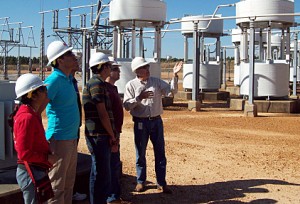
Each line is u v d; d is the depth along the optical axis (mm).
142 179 6715
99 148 5441
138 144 6574
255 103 17062
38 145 4156
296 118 15320
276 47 29359
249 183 7234
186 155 9258
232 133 12164
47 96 4582
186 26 23125
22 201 5355
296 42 22469
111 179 6031
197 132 12281
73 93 4926
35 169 4145
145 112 6441
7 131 6047
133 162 8562
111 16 18359
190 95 22625
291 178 7570
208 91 23656
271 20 16578
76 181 6324
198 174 7770
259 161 8805
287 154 9477
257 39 24641
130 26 19422
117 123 5980
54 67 4867
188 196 6559
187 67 23188
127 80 17969
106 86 5812
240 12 16938
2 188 5312
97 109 5383
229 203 6254
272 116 15867
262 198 6469
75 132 4980
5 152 6059
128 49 26297
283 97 17781
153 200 6359
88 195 6449
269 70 17203
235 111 17516
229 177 7598
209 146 10281
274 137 11609
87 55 20234
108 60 5480
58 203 4902
